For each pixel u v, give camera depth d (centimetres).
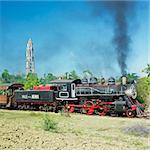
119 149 1633
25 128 1978
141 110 3144
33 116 2923
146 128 2283
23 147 1436
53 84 3600
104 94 3244
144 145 1811
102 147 1631
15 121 2412
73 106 3378
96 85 3328
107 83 3316
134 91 3158
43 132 1919
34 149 1423
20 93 3794
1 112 3284
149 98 3688
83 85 3388
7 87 3900
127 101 3089
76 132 2139
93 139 1873
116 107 3075
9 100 3875
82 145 1625
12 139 1569
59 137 1788
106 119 2792
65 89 3466
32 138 1655
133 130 2252
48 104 3566
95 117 2934
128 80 3234
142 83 3650
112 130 2300
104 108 3183
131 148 1689
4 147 1395
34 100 3662
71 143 1644
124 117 3039
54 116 2938
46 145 1527
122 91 3152
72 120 2734
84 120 2742
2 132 1709
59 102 3519
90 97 3338
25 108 3759
